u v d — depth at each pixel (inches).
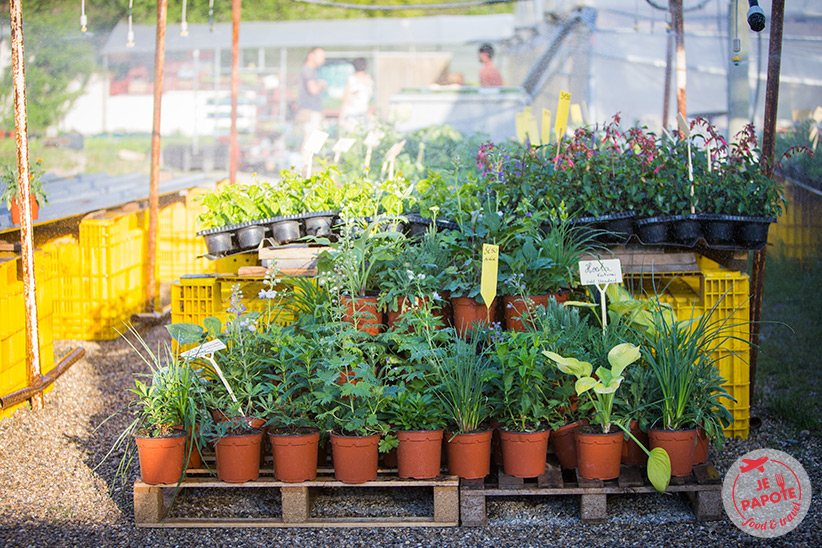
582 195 175.6
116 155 398.3
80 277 261.6
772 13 188.5
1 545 127.9
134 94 410.3
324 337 140.6
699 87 350.0
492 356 138.9
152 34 400.2
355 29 415.2
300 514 135.4
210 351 136.4
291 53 416.2
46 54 346.9
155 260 286.2
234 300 150.3
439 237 161.8
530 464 134.3
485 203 170.9
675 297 174.1
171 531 134.3
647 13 357.4
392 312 155.3
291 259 178.1
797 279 238.2
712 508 134.3
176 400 136.8
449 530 133.6
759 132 269.0
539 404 135.3
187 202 322.0
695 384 138.7
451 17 406.9
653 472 129.1
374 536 131.8
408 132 362.0
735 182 177.0
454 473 136.2
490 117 381.7
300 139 418.9
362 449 133.7
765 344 238.5
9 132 269.1
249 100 421.4
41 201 251.0
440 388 137.6
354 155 331.3
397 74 415.2
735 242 180.2
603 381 129.8
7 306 188.4
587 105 378.6
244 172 416.5
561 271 155.6
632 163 179.3
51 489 150.4
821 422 181.3
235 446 135.3
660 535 130.0
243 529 135.0
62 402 200.7
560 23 382.9
